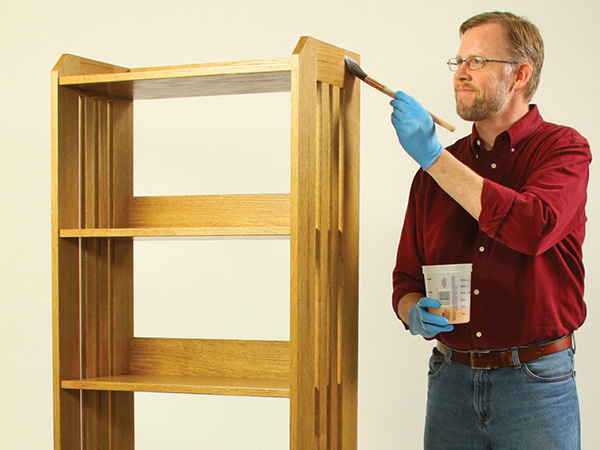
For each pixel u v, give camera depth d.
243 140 2.98
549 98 2.78
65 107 2.13
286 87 2.15
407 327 2.04
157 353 2.33
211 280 2.94
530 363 1.83
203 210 2.30
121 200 2.36
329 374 2.11
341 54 2.11
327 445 2.10
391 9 2.91
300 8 2.98
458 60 1.91
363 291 2.95
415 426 2.89
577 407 1.89
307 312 1.91
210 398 3.04
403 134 1.81
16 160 3.20
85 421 2.22
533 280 1.82
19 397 3.20
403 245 2.16
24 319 3.19
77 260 2.18
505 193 1.71
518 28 1.88
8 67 3.22
